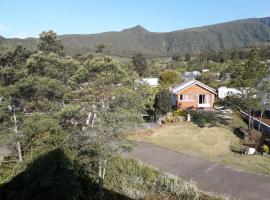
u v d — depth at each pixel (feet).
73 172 42.34
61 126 53.57
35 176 39.42
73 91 68.39
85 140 51.42
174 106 146.61
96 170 59.47
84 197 51.44
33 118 56.44
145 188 61.67
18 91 62.18
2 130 60.29
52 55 77.00
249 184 64.23
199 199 56.44
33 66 73.20
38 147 46.65
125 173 67.15
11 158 60.29
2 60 73.20
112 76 64.44
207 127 111.24
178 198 56.54
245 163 77.36
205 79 205.26
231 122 119.03
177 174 70.85
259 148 89.15
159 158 82.28
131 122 53.36
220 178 67.97
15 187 44.55
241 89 95.50
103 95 57.77
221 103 151.94
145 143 95.96
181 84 156.25
